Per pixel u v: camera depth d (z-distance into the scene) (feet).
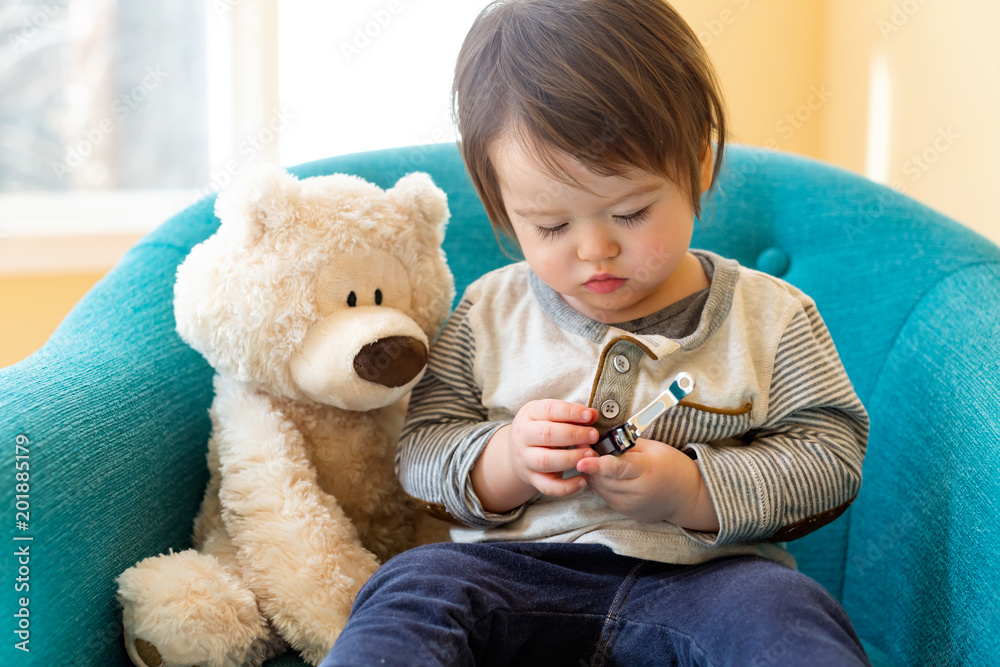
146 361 2.83
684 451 2.43
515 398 2.60
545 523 2.50
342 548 2.50
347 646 1.95
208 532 2.72
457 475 2.50
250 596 2.37
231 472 2.58
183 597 2.24
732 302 2.59
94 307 3.07
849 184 3.41
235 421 2.63
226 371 2.66
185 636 2.20
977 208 3.82
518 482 2.44
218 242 2.59
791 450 2.38
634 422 2.21
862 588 2.96
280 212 2.51
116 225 5.35
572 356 2.58
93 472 2.35
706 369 2.50
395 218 2.69
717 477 2.29
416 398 2.81
